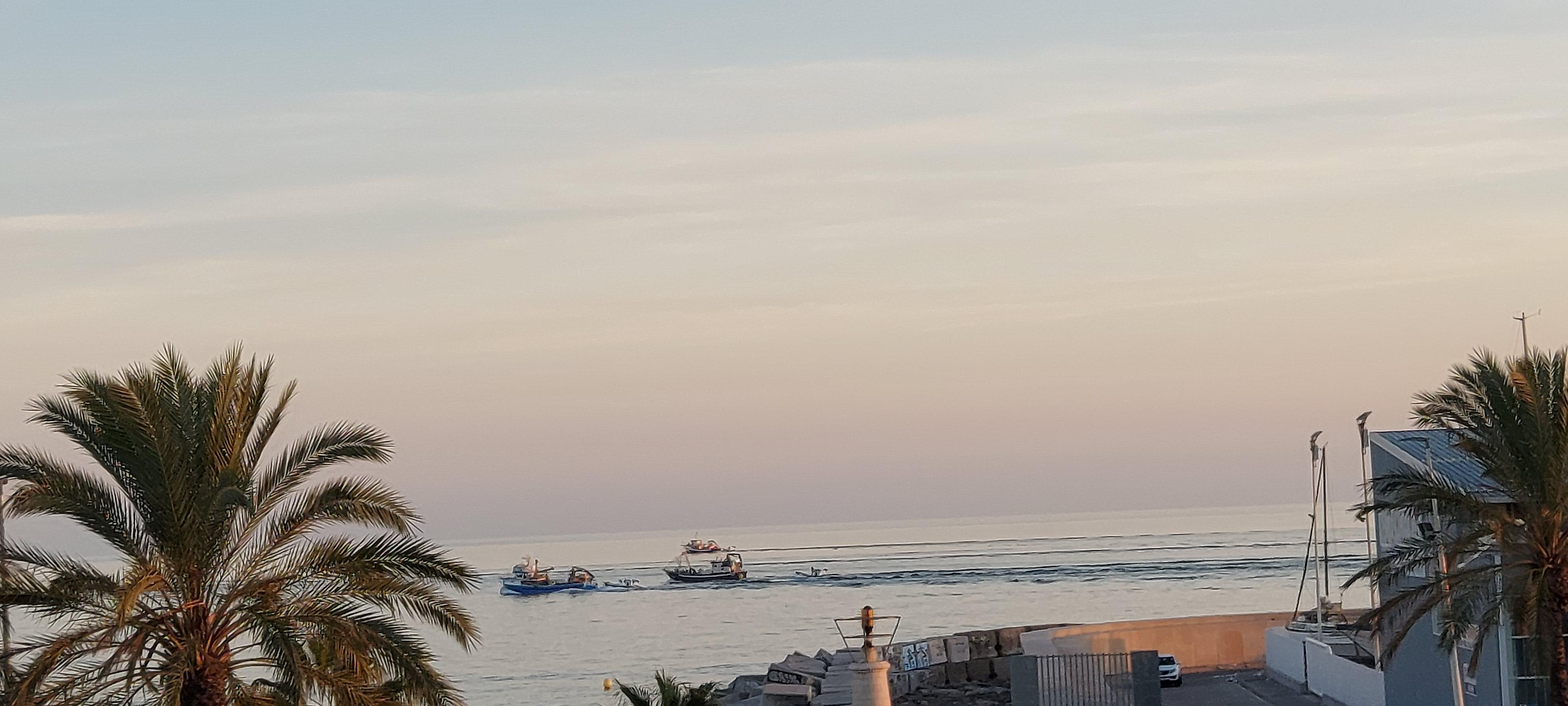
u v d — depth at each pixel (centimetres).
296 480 2609
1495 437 3400
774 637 15450
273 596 2519
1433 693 4178
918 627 16175
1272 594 19412
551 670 12388
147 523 2491
